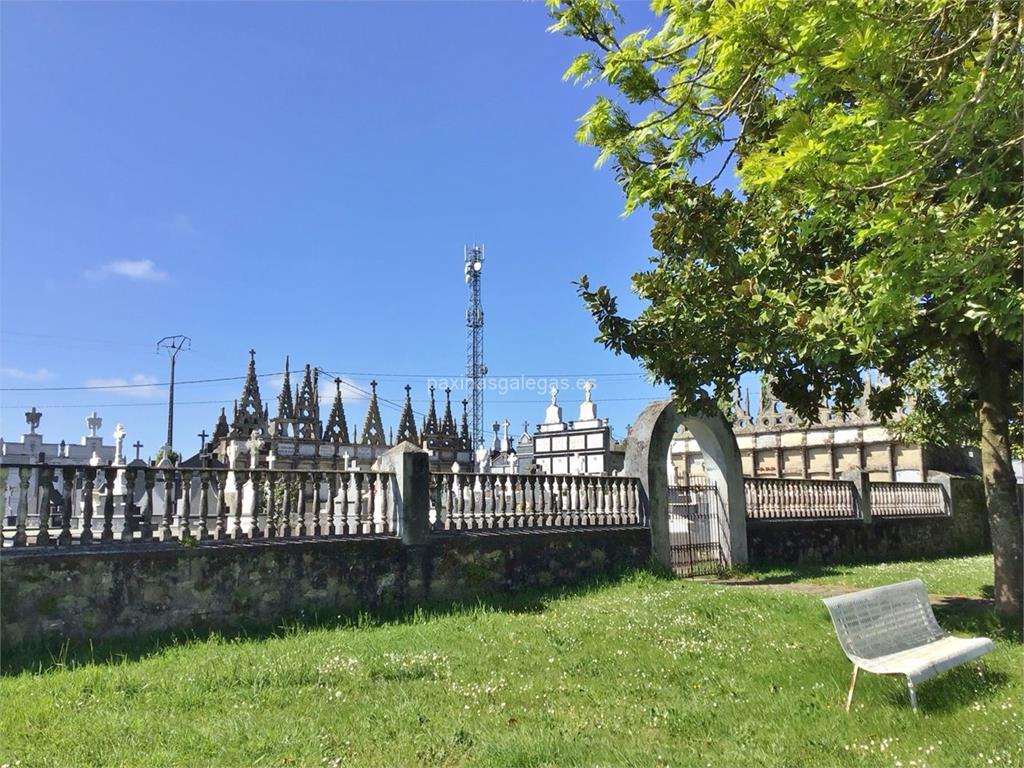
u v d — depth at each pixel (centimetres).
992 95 561
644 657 909
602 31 808
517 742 608
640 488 1727
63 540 948
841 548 2239
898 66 589
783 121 779
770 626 1095
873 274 730
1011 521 1091
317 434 3547
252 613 1079
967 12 609
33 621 898
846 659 852
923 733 615
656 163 880
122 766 562
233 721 662
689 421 1848
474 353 5834
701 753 585
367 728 651
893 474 2792
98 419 3388
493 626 1105
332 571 1169
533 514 1509
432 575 1293
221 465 3125
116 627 959
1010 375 1291
